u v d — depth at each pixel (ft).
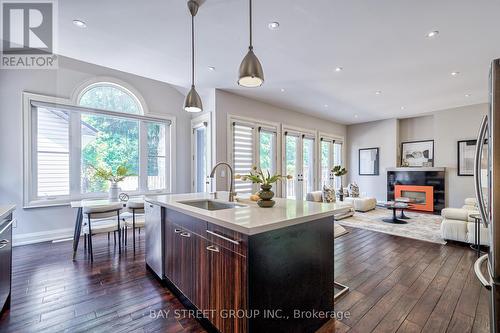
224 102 15.56
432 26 8.42
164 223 7.89
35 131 12.42
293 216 5.28
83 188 13.80
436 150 20.98
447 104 18.86
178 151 17.15
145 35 8.95
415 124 23.44
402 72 12.50
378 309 6.56
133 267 9.22
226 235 5.09
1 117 11.49
